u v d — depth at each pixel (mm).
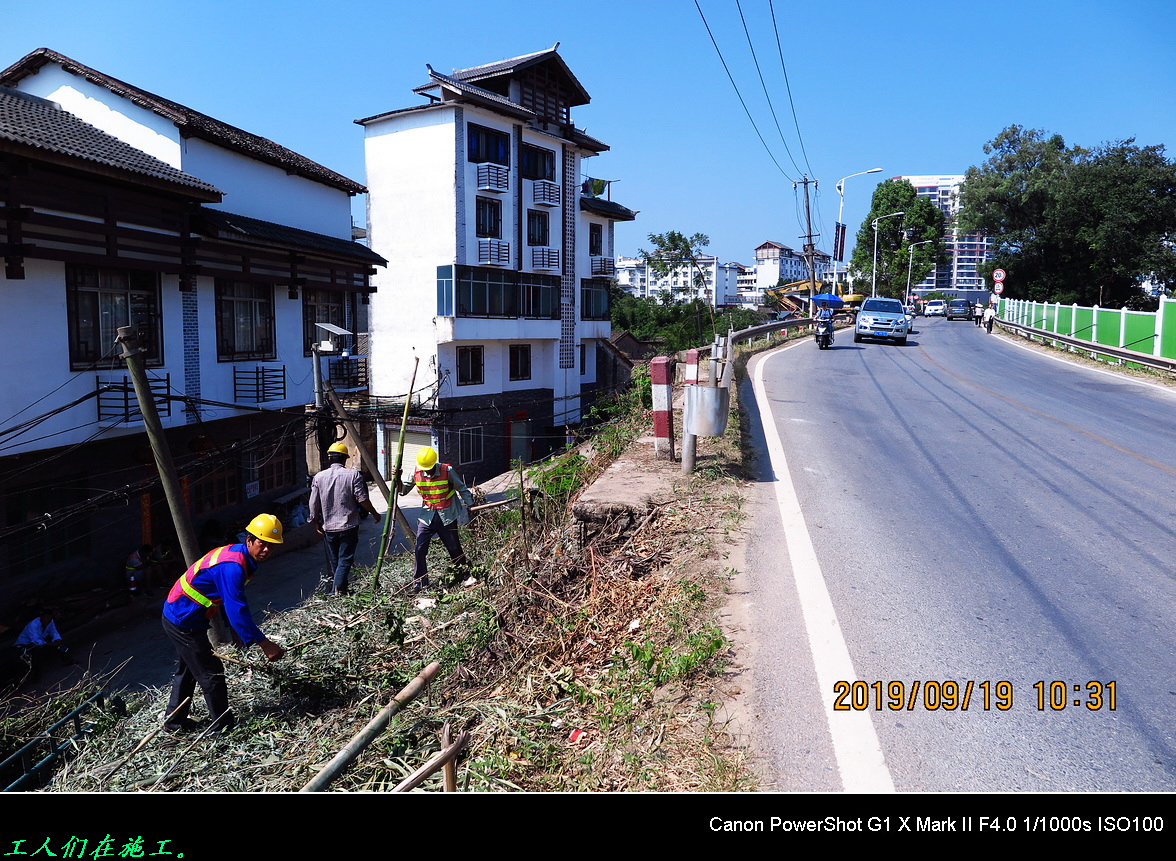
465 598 7559
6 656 10977
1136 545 6742
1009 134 48281
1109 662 4625
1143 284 48719
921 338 34625
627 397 14516
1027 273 48969
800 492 8430
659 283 107062
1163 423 12906
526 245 30781
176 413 14359
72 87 15812
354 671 6172
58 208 11734
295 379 17875
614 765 3898
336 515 8969
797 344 30984
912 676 4461
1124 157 43750
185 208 14148
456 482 9109
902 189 78750
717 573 6012
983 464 9914
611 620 5762
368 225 29016
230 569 5402
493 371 30375
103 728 5805
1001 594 5648
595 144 34094
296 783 4629
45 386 11984
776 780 3578
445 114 26812
